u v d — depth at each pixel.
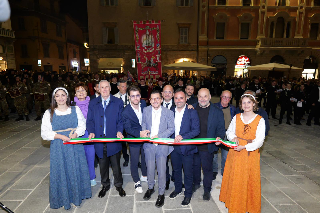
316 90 8.45
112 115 3.40
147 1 21.58
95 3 21.38
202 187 3.83
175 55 22.25
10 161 4.86
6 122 8.61
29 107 10.78
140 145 3.57
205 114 3.41
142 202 3.37
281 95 8.91
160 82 8.30
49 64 30.83
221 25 21.91
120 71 22.16
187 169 3.24
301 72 21.89
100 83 3.36
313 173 4.45
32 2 27.78
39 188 3.74
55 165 3.01
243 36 22.00
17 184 3.87
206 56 22.11
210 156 3.34
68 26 36.34
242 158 2.86
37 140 6.35
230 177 3.00
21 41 28.27
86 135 3.75
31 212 3.08
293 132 7.64
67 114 3.05
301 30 21.44
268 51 21.59
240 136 2.88
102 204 3.30
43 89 8.90
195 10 21.64
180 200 3.43
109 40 22.08
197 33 21.83
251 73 22.47
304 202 3.40
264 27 21.42
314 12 21.47
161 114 3.27
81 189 3.30
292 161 5.06
